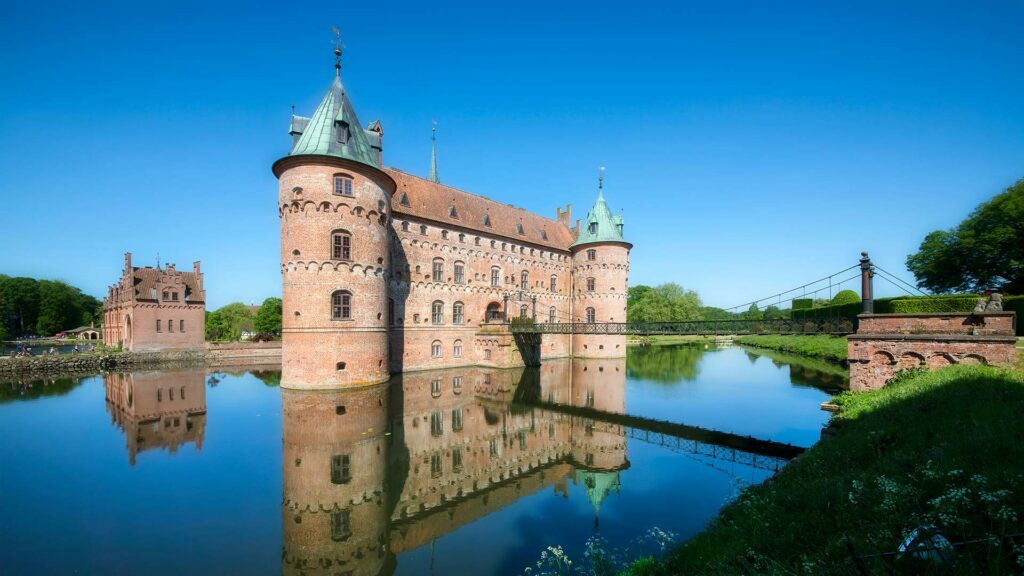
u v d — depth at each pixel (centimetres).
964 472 736
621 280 5850
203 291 6344
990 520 568
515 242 5438
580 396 3148
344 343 3228
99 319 11400
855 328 2295
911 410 1292
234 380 3931
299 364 3175
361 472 1688
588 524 1289
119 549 1130
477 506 1434
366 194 3334
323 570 1063
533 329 4481
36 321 9712
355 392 3105
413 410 2650
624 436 2173
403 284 4272
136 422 2378
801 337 6153
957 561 489
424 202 4709
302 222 3147
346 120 3325
